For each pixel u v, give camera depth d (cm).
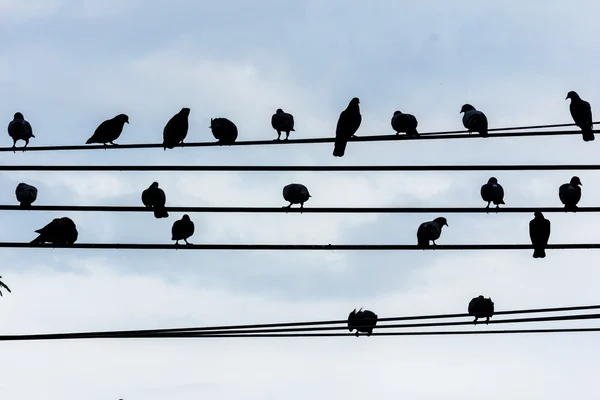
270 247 1521
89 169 1533
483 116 2044
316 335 1520
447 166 1516
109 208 1502
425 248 1535
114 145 1622
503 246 1538
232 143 1603
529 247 1537
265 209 1480
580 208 1548
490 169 1538
